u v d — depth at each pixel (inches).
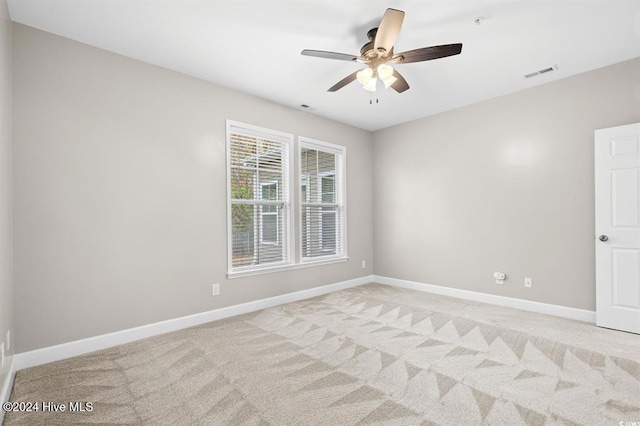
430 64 122.9
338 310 149.9
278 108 162.4
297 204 171.0
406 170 196.1
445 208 177.5
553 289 139.9
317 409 74.3
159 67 122.7
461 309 149.6
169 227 124.6
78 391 82.4
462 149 169.8
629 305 118.0
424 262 187.5
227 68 125.4
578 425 67.4
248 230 151.9
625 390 80.3
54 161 99.8
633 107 120.2
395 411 73.2
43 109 98.0
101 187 108.7
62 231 101.0
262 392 81.5
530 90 145.7
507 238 153.7
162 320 122.3
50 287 98.7
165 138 123.9
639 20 96.0
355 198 204.1
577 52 115.0
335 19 95.3
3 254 79.0
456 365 94.7
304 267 173.0
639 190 115.8
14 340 92.0
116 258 111.7
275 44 108.6
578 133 132.7
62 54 101.8
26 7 87.4
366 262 210.7
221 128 140.5
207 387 84.0
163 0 85.7
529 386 82.7
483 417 70.5
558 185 138.1
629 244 118.0
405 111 176.7
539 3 88.4
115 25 96.8
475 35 103.8
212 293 136.7
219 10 90.4
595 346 106.3
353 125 201.9
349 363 96.8
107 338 108.9
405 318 137.4
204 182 134.9
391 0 86.4
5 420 71.4
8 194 86.5
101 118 109.0
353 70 127.3
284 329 125.7
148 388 83.6
